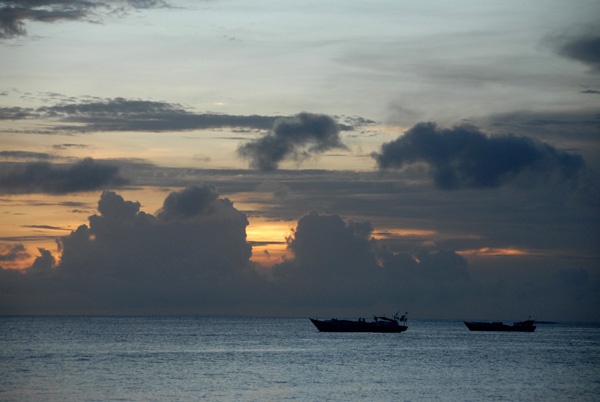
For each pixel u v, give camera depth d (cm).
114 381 10488
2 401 8512
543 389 9825
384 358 15150
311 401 8550
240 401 8519
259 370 12269
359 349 18238
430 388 9788
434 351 17625
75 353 16388
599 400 8856
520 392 9469
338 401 8556
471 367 13075
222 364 13500
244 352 16975
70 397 8825
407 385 10106
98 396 8906
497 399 8838
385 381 10600
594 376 11631
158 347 18912
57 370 12175
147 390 9456
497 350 18400
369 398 8812
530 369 12812
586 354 17125
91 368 12569
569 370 12681
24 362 13800
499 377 11338
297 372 11925
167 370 12238
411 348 18838
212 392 9281
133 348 18425
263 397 8856
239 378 10944
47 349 17812
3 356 15350
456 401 8625
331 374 11600
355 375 11456
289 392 9306
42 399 8656
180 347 18938
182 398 8756
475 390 9625
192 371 12062
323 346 19588
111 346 19262
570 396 9169
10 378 10862
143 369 12412
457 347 19562
